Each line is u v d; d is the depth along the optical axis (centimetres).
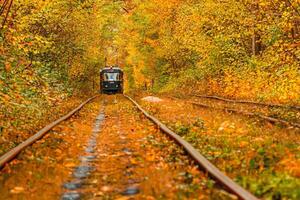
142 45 7481
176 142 1490
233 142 1484
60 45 4294
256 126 1980
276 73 3216
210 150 1362
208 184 922
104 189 967
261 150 1252
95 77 7762
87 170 1188
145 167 1174
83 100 4606
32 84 2547
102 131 2052
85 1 4406
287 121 2066
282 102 3200
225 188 884
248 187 928
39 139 1595
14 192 945
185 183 980
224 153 1284
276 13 3183
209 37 4741
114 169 1184
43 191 956
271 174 1021
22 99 2083
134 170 1153
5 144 1490
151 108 3173
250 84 4125
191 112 2691
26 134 1755
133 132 1941
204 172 1035
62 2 3819
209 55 4772
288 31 3456
